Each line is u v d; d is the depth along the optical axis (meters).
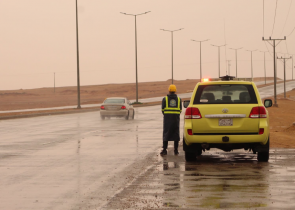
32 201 9.87
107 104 43.88
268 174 12.64
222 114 14.27
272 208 8.89
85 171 13.74
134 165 14.80
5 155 17.75
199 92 14.71
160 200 9.67
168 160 15.84
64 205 9.47
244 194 10.13
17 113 60.28
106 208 9.12
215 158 16.14
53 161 15.97
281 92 153.62
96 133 28.05
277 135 24.36
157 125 35.28
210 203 9.34
